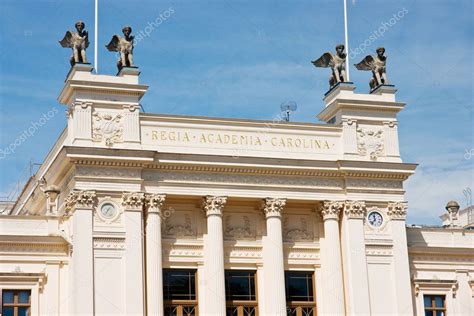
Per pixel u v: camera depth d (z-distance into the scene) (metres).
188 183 76.56
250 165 77.69
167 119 77.56
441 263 85.56
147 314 73.00
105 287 72.25
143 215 75.00
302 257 80.50
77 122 74.38
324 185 80.44
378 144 83.00
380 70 84.94
